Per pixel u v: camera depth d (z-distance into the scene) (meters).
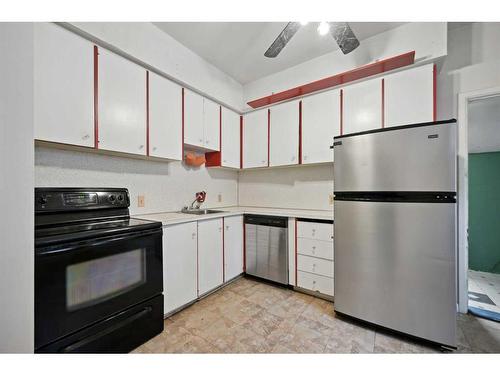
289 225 2.32
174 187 2.51
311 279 2.18
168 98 2.10
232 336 1.58
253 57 2.48
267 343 1.51
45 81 1.33
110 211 1.73
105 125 1.63
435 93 1.81
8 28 0.73
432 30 1.86
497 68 1.83
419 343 1.49
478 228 4.89
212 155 2.81
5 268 0.72
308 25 1.99
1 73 0.71
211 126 2.61
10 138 0.72
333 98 2.28
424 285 1.44
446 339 1.38
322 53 2.41
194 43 2.23
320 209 2.73
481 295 2.37
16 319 0.74
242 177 3.45
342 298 1.77
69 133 1.44
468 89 1.91
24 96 0.75
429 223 1.42
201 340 1.54
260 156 2.86
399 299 1.52
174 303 1.83
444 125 1.37
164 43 2.05
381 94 2.01
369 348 1.45
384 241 1.57
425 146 1.42
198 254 2.07
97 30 1.57
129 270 1.45
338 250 1.78
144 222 1.64
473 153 4.96
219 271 2.31
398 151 1.51
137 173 2.15
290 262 2.32
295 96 2.54
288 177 2.98
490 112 2.63
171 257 1.82
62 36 1.41
